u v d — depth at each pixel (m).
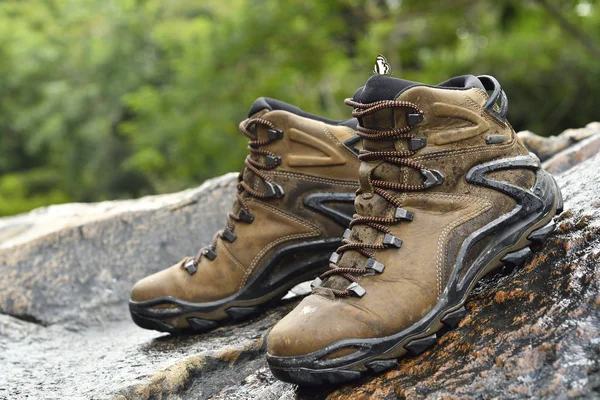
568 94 5.00
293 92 4.85
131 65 6.98
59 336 1.48
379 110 1.08
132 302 1.28
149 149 4.85
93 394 1.14
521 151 1.12
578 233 1.12
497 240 1.10
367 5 5.27
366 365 1.05
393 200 1.09
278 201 1.25
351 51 5.55
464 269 1.08
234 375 1.18
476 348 1.04
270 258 1.25
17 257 1.62
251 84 4.56
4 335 1.46
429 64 4.93
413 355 1.07
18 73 8.84
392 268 1.07
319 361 1.04
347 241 1.11
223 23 4.67
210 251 1.27
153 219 1.65
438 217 1.08
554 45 4.84
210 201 1.67
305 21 4.70
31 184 8.59
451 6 4.83
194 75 4.58
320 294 1.08
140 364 1.22
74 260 1.61
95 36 7.23
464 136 1.09
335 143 1.24
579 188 1.23
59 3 8.89
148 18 6.94
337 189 1.25
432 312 1.06
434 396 1.01
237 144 4.45
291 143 1.25
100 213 1.72
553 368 1.00
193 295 1.26
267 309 1.32
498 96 1.12
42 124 7.79
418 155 1.08
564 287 1.07
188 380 1.17
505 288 1.10
